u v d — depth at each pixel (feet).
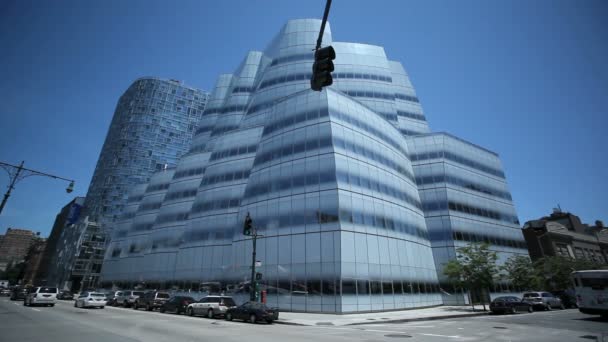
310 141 116.37
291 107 129.18
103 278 217.56
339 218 99.66
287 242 106.11
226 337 44.16
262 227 114.62
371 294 96.99
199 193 164.86
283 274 102.83
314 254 99.40
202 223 154.30
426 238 144.15
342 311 88.48
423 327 60.18
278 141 126.00
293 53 194.49
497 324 64.54
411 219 133.69
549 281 152.35
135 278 183.01
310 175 110.63
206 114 227.61
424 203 157.69
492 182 183.32
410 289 113.09
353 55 221.25
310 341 41.11
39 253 453.17
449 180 160.04
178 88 415.64
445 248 143.95
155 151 374.22
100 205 335.88
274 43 216.54
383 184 123.34
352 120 125.49
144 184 247.91
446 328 58.08
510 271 146.30
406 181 145.38
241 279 114.21
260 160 129.80
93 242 314.14
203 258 145.69
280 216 111.34
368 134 129.70
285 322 69.36
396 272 109.40
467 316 88.74
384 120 149.89
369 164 120.88
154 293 113.19
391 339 43.75
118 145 369.50
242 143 163.73
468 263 111.14
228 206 150.82
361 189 111.14
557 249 211.61
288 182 114.73
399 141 157.48
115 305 134.51
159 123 387.14
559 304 113.39
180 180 190.39
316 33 201.57
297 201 109.60
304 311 94.27
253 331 52.06
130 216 236.84
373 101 204.13
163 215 185.16
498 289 150.00
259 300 104.78
